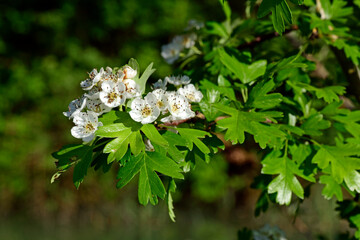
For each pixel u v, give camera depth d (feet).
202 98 1.64
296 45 2.10
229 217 6.79
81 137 1.56
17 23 7.64
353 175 1.63
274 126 1.59
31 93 7.47
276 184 1.65
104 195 6.96
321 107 1.96
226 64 1.77
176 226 6.48
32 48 7.92
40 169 7.12
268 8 1.55
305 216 4.95
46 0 8.01
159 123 1.59
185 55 2.05
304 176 1.66
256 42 1.97
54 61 7.77
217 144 1.59
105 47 8.25
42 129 7.45
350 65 1.99
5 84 7.57
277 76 1.76
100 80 1.58
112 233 6.22
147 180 1.51
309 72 2.07
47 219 6.82
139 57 7.89
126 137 1.52
